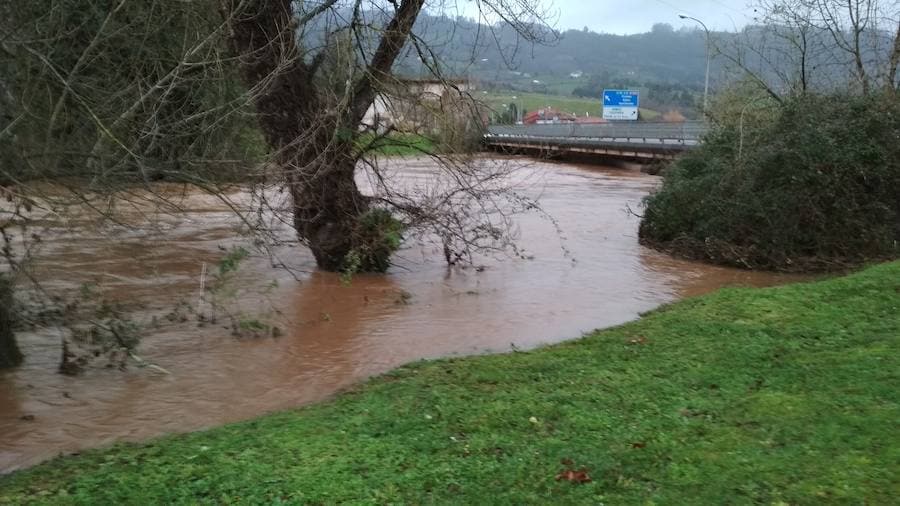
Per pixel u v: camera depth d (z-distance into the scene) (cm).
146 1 709
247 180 833
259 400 623
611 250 1491
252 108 897
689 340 689
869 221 1328
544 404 509
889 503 347
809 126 1330
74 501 367
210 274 1123
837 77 1789
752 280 1214
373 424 478
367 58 1027
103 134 632
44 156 646
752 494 362
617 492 372
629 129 4750
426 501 362
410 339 821
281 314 898
